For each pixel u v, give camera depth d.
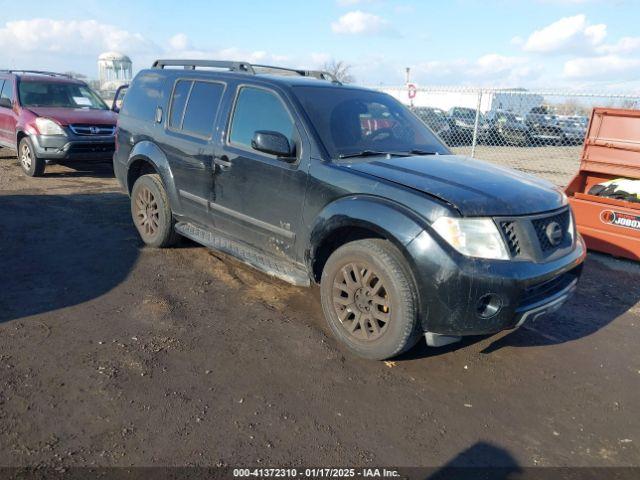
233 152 4.45
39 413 2.86
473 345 3.94
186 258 5.47
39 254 5.37
